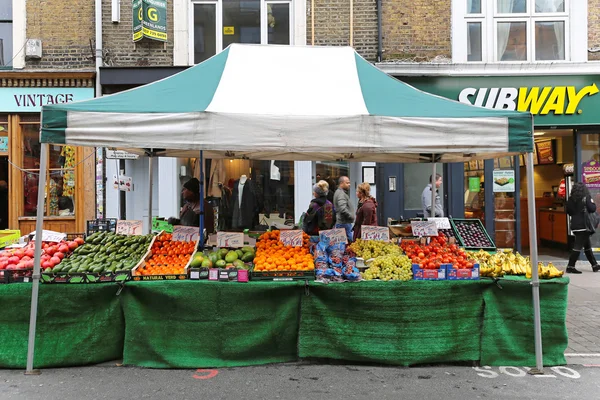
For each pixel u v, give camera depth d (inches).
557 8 380.8
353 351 184.2
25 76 364.2
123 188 347.9
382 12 375.2
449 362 187.5
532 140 171.8
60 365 180.9
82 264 190.2
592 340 216.5
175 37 371.9
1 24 377.7
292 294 186.4
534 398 159.5
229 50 222.5
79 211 374.0
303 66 212.4
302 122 169.8
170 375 176.6
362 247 216.1
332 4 375.9
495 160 390.6
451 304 184.4
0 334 180.4
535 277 180.5
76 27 370.9
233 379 173.5
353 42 375.9
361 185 308.7
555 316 186.2
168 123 168.2
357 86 198.7
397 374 178.9
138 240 224.4
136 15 365.4
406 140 170.9
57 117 167.8
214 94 185.9
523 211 485.1
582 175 377.7
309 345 186.4
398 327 182.9
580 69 363.6
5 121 374.0
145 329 182.2
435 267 186.7
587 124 368.2
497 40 382.9
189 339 182.7
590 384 170.6
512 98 369.4
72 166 375.6
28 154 375.9
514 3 382.3
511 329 187.0
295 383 170.4
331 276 185.5
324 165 396.2
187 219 263.4
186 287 180.7
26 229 373.7
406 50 375.6
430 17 375.6
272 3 384.2
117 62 372.5
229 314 182.2
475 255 211.9
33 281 175.3
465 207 397.1
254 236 263.3
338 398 158.9
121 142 168.4
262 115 169.2
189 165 390.9
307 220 294.8
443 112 176.7
